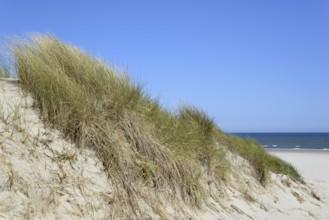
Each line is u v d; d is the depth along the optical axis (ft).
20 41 16.02
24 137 12.21
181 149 17.52
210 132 23.20
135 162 14.66
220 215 16.65
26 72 15.16
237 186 21.54
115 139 14.48
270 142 253.85
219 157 21.75
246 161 25.38
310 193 28.68
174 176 15.80
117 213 12.39
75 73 16.55
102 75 17.08
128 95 16.81
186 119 23.09
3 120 12.35
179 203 15.16
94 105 15.30
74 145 13.48
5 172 10.50
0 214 9.51
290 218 20.89
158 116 18.47
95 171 13.12
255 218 18.65
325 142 248.11
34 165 11.50
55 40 17.43
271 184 25.50
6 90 14.49
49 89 14.32
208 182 18.83
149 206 13.76
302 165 59.16
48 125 13.46
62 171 12.14
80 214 11.32
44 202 10.77
